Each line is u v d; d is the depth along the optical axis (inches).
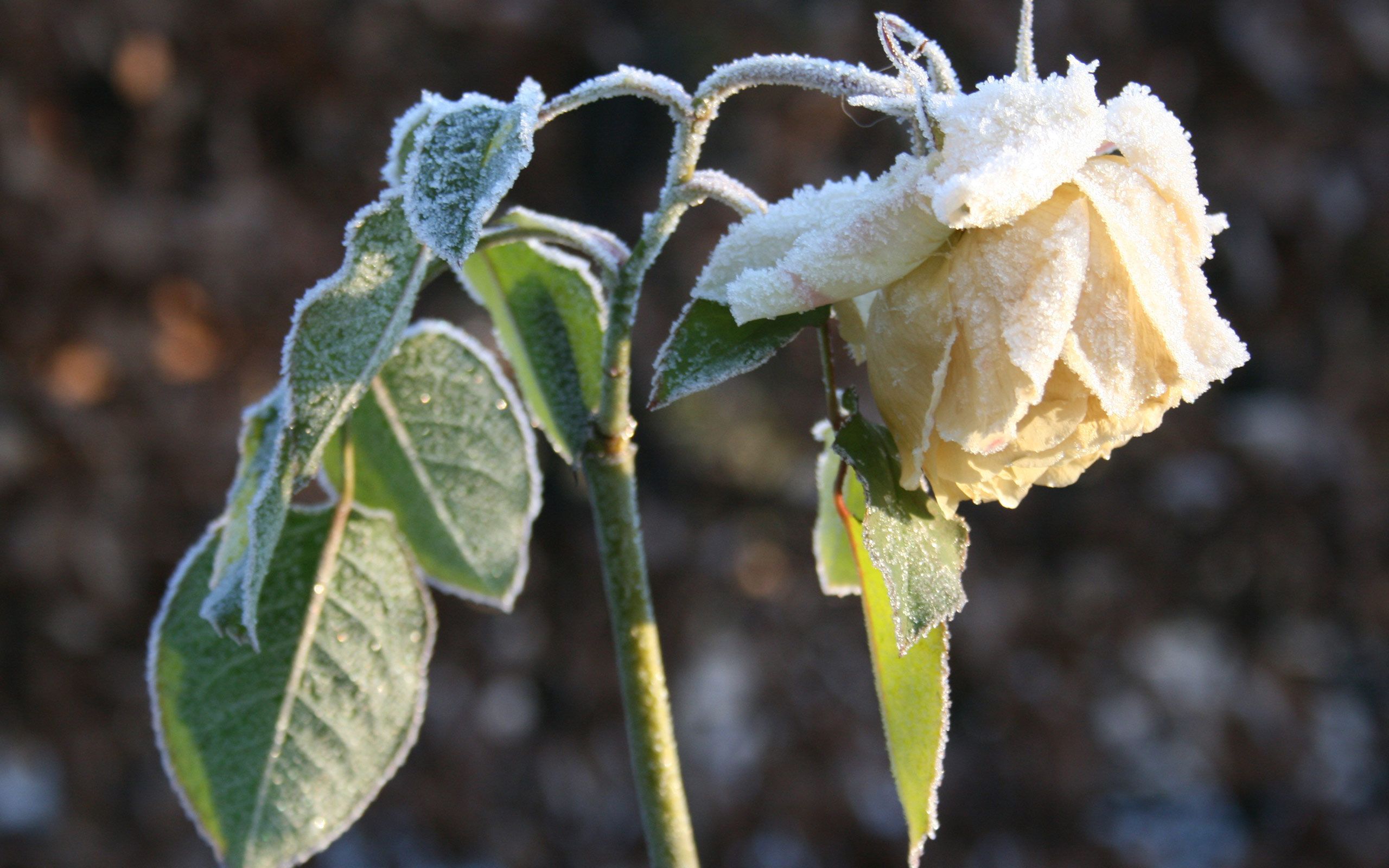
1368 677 88.0
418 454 27.3
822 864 77.5
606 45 80.5
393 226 24.4
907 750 25.1
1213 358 23.2
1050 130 23.0
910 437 23.8
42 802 71.7
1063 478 24.1
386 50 78.6
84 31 72.9
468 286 26.5
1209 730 81.4
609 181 81.3
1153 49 82.4
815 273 23.5
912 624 23.9
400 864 75.9
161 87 74.9
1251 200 81.4
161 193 75.3
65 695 71.7
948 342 23.1
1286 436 82.4
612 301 25.2
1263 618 84.7
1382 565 82.9
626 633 25.8
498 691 78.2
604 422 25.5
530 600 79.0
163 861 72.1
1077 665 80.1
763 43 80.4
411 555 27.0
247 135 76.9
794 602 81.5
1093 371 23.0
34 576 69.9
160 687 26.3
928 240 23.3
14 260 71.0
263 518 24.2
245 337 74.6
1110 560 81.9
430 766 76.0
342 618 26.7
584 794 78.0
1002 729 79.7
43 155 71.9
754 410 82.6
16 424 70.4
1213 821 83.7
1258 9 82.0
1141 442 82.3
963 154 23.1
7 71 72.1
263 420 26.2
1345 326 84.2
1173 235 23.2
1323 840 80.2
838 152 80.2
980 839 78.0
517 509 27.5
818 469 27.0
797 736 78.8
